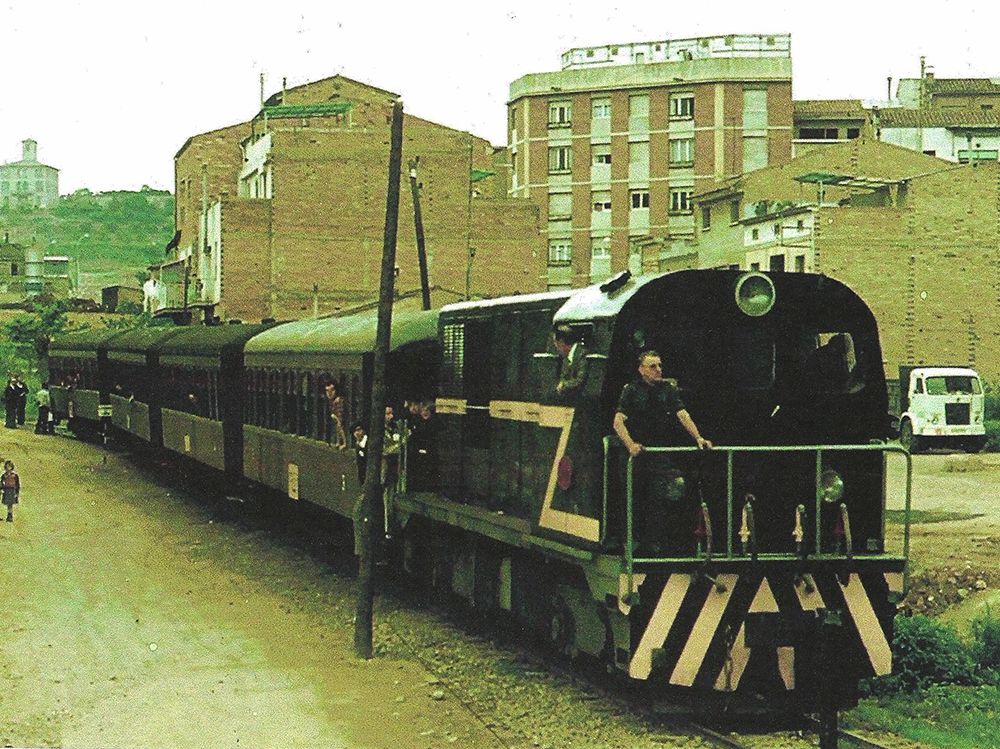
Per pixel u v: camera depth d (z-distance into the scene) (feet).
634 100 230.48
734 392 39.34
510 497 47.85
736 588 37.63
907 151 177.68
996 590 57.93
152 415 116.98
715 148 224.33
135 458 128.47
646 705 39.24
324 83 217.15
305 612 56.08
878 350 40.42
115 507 92.63
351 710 40.45
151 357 117.39
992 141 232.53
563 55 239.09
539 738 37.01
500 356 49.26
